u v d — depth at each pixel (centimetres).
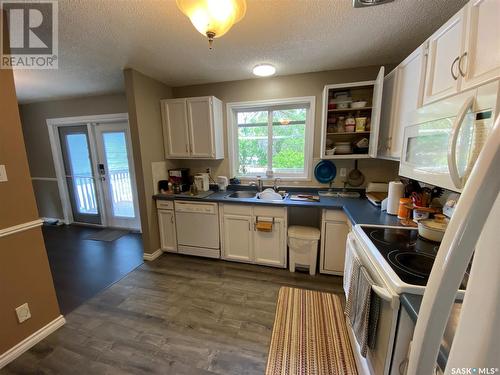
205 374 143
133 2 139
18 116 152
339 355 155
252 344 164
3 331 150
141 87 266
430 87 135
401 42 197
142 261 291
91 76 272
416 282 93
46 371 146
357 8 150
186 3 111
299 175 307
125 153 381
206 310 200
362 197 265
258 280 244
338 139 274
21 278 158
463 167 89
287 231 255
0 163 145
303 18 160
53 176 427
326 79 269
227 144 319
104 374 143
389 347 93
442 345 57
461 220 32
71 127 400
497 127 30
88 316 194
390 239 137
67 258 302
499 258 31
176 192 302
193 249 292
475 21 97
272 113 307
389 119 200
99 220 423
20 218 156
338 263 243
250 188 315
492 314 32
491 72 87
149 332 176
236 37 185
